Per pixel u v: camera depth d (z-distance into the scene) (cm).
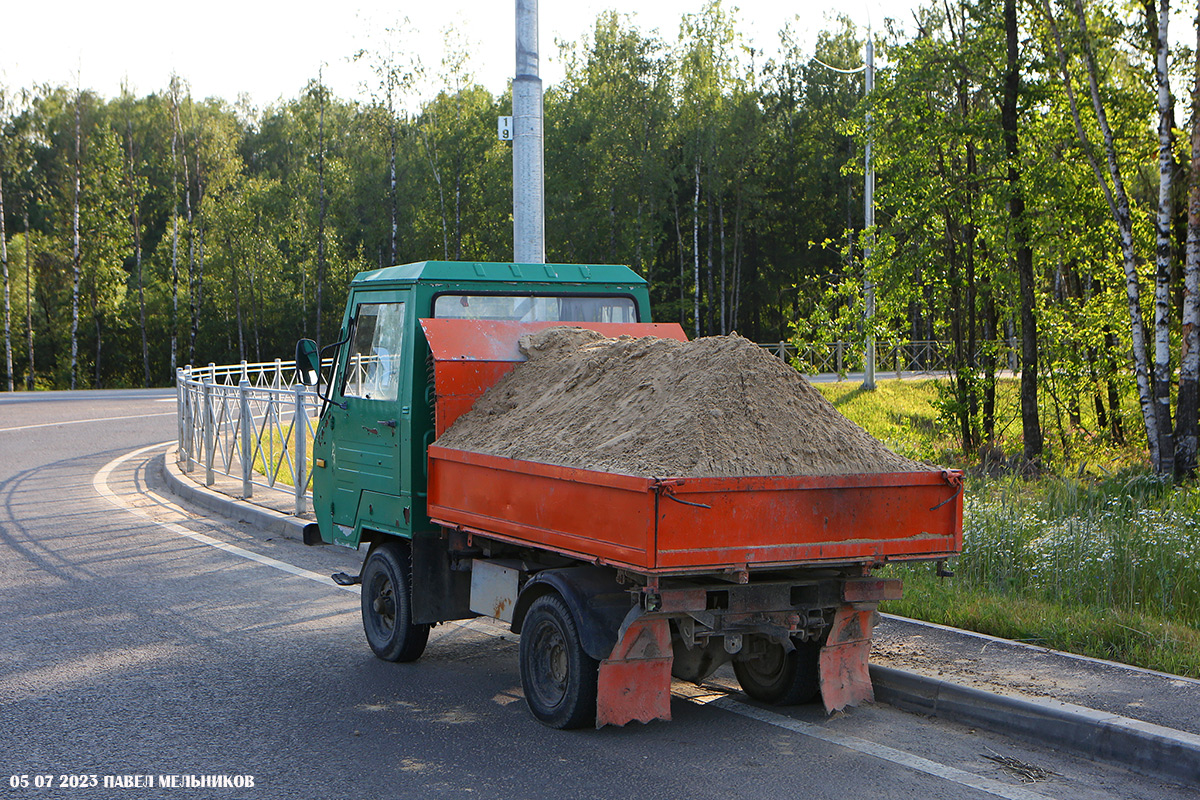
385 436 670
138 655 681
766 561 480
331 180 5575
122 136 6241
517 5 1098
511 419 600
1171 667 592
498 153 4872
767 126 5284
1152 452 1596
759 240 5719
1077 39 1681
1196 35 1440
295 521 1145
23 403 3061
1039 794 450
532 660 560
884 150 1952
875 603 553
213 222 5728
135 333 6181
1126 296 1842
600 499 482
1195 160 1427
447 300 674
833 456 516
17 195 6412
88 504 1359
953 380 2084
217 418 1478
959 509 536
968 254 1961
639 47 4750
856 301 2042
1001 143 1788
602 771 479
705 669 569
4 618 776
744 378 522
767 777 471
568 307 727
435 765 488
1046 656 621
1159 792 452
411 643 656
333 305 5850
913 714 570
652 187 4731
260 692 606
